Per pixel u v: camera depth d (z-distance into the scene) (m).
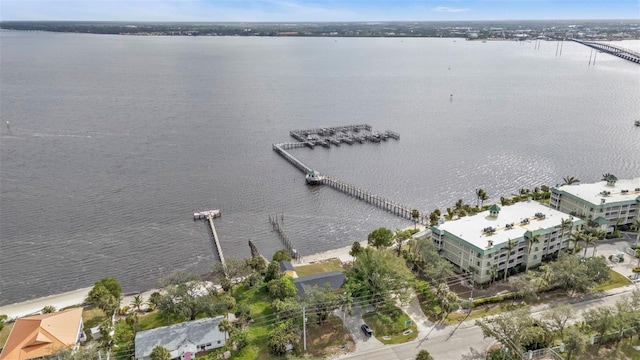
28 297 117.12
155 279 125.94
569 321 99.75
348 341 95.69
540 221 129.12
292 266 124.62
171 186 188.00
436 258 115.81
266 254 140.12
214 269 120.94
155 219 159.50
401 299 104.31
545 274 112.12
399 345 94.19
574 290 111.19
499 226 126.25
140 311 109.06
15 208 163.75
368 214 168.25
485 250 112.69
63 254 136.50
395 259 113.75
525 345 88.81
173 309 101.06
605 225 136.00
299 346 93.94
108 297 102.19
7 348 89.62
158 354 87.31
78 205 167.88
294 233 153.25
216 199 177.38
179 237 148.25
